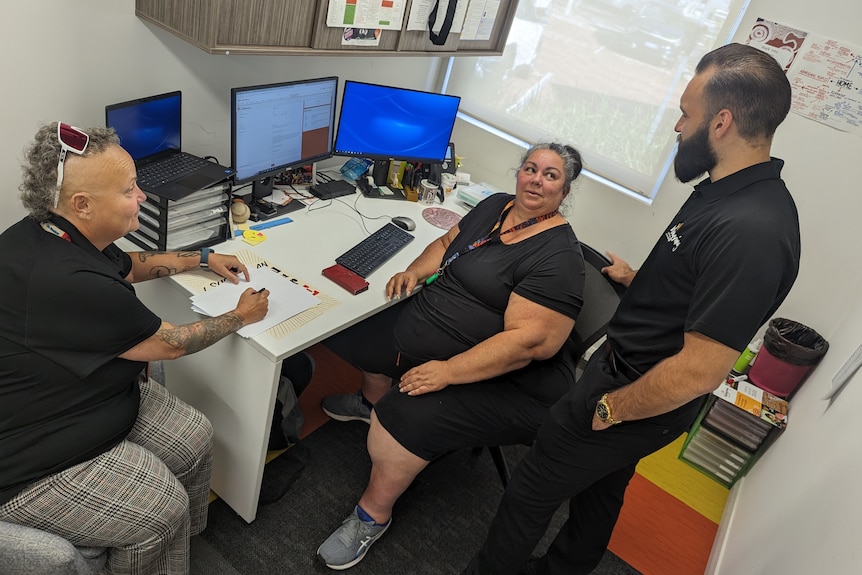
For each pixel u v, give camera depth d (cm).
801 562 131
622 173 275
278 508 192
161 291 179
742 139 114
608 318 183
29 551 111
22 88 158
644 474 243
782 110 110
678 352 119
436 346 193
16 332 119
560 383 189
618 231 280
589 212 286
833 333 235
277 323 163
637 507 227
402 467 176
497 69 297
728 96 112
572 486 149
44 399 125
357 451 220
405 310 204
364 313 178
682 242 122
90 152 120
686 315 122
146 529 136
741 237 108
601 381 139
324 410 229
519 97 296
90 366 125
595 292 189
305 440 219
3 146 161
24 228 124
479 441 182
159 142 180
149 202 168
